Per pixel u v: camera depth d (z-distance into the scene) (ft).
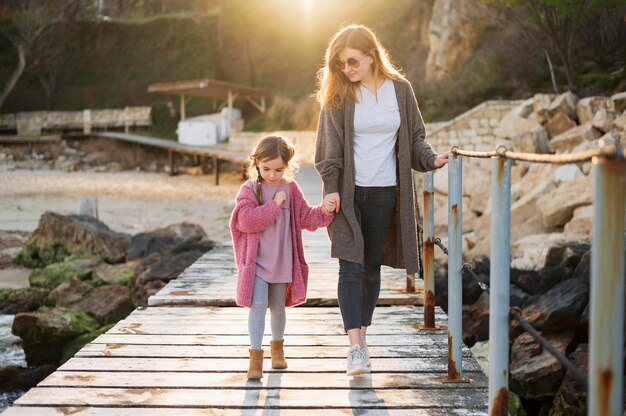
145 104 155.43
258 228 11.60
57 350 22.88
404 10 109.81
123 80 162.30
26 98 162.91
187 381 12.19
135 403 11.14
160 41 166.20
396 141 11.87
